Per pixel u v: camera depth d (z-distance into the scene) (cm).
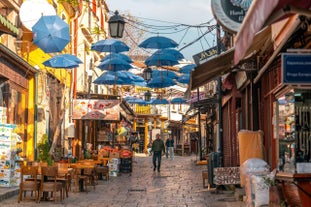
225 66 1362
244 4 1112
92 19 3594
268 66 1177
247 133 1404
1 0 1778
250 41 563
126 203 1505
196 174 2664
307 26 833
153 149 2872
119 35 1941
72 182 2102
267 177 1101
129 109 4025
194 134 5728
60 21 1791
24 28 1938
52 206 1403
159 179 2361
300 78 907
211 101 2769
